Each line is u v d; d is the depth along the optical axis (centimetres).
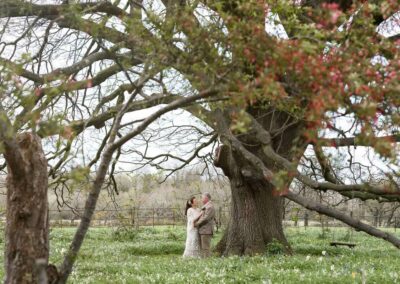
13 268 709
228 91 580
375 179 1492
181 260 1820
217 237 3234
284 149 1802
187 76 620
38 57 1204
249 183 1991
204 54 613
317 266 1525
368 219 4288
